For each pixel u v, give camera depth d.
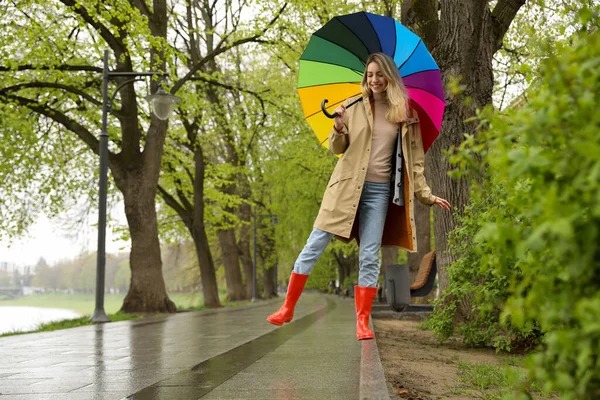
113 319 13.36
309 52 5.51
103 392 3.35
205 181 25.73
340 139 4.63
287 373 3.75
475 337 6.39
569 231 1.24
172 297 61.12
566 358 1.41
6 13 16.31
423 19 9.32
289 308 4.53
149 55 17.77
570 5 1.59
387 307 16.41
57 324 11.92
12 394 3.35
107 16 14.30
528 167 1.39
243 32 18.88
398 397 3.32
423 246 17.55
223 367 4.20
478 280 5.95
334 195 4.61
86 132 17.06
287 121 22.98
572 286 1.38
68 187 22.66
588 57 1.35
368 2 15.71
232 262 32.59
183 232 28.95
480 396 3.58
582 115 1.33
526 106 1.51
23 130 18.09
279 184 31.53
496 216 1.75
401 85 4.61
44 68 16.38
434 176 8.60
